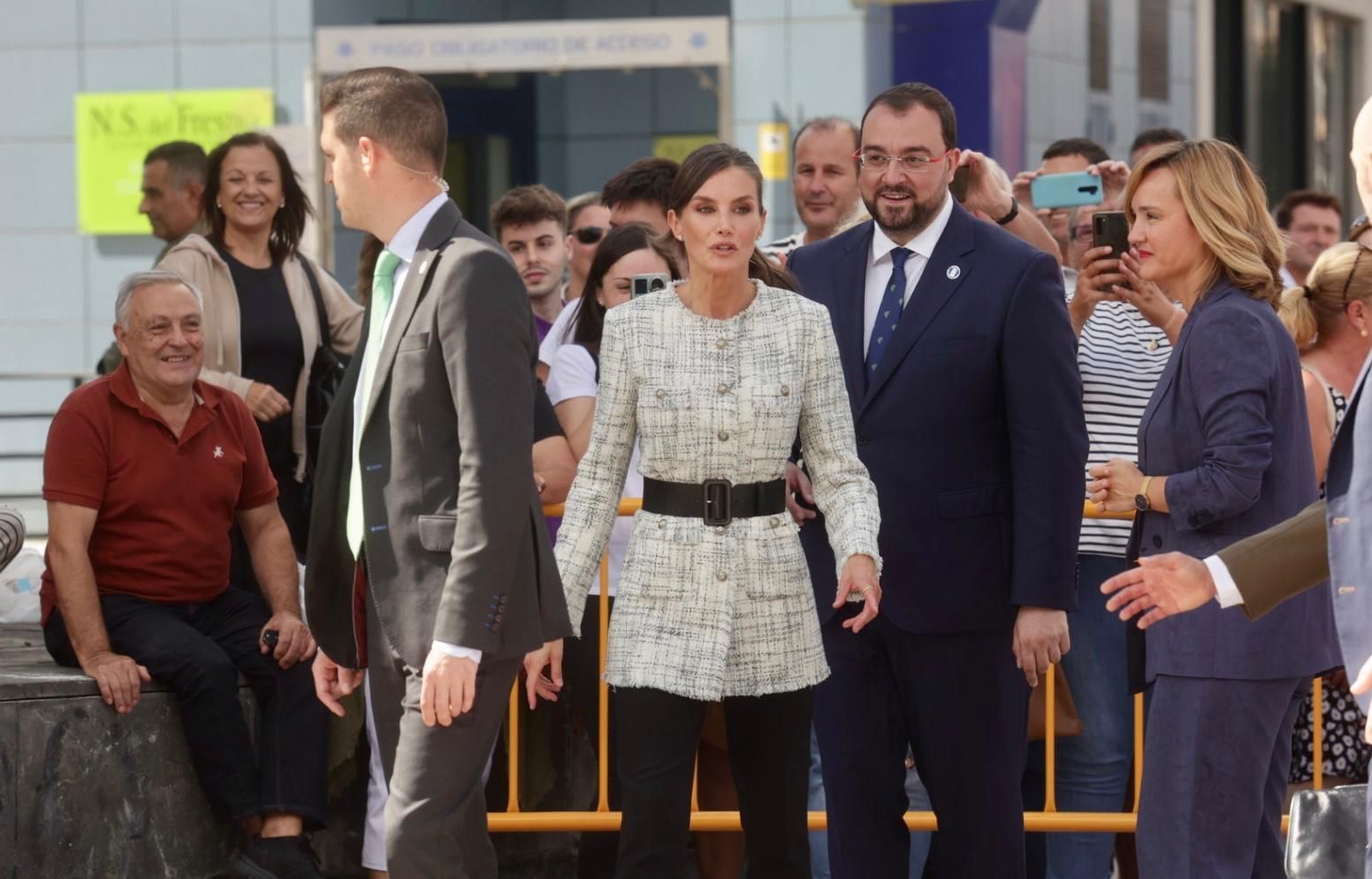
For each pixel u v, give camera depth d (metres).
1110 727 10.92
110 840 9.89
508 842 11.72
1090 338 11.13
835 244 9.74
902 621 9.20
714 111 29.78
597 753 11.35
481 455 7.59
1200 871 8.35
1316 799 8.20
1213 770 8.35
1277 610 8.33
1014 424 9.13
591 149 30.72
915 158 9.22
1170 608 7.10
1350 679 6.57
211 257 12.36
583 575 8.57
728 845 11.23
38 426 30.80
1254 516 8.44
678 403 8.46
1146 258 8.80
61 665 10.44
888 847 9.45
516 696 11.09
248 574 11.60
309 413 12.62
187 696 10.16
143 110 30.62
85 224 30.89
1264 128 37.53
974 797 9.27
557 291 14.01
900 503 9.23
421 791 7.80
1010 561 9.23
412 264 7.88
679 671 8.34
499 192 31.03
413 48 29.53
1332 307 11.02
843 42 28.03
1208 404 8.41
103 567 10.55
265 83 30.30
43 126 30.95
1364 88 42.16
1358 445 6.60
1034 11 24.92
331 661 8.49
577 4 30.62
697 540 8.48
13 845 9.52
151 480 10.52
